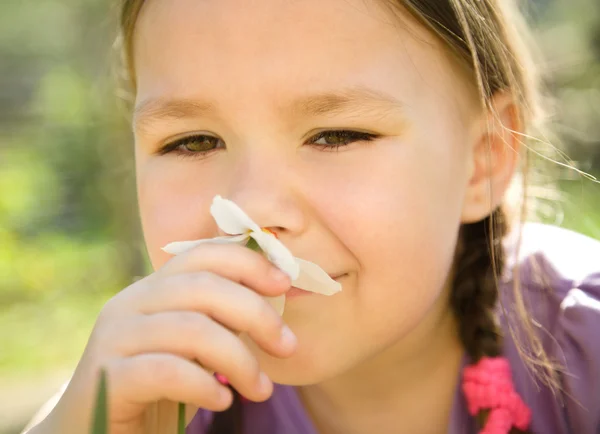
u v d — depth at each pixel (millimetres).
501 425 449
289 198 394
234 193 393
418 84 414
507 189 467
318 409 480
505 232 482
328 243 396
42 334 1712
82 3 1960
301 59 393
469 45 440
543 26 2119
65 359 1569
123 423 361
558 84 1961
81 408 362
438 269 418
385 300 403
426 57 419
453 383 470
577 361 465
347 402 473
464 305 466
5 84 2848
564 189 736
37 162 2445
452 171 427
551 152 534
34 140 2561
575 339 469
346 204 394
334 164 398
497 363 459
